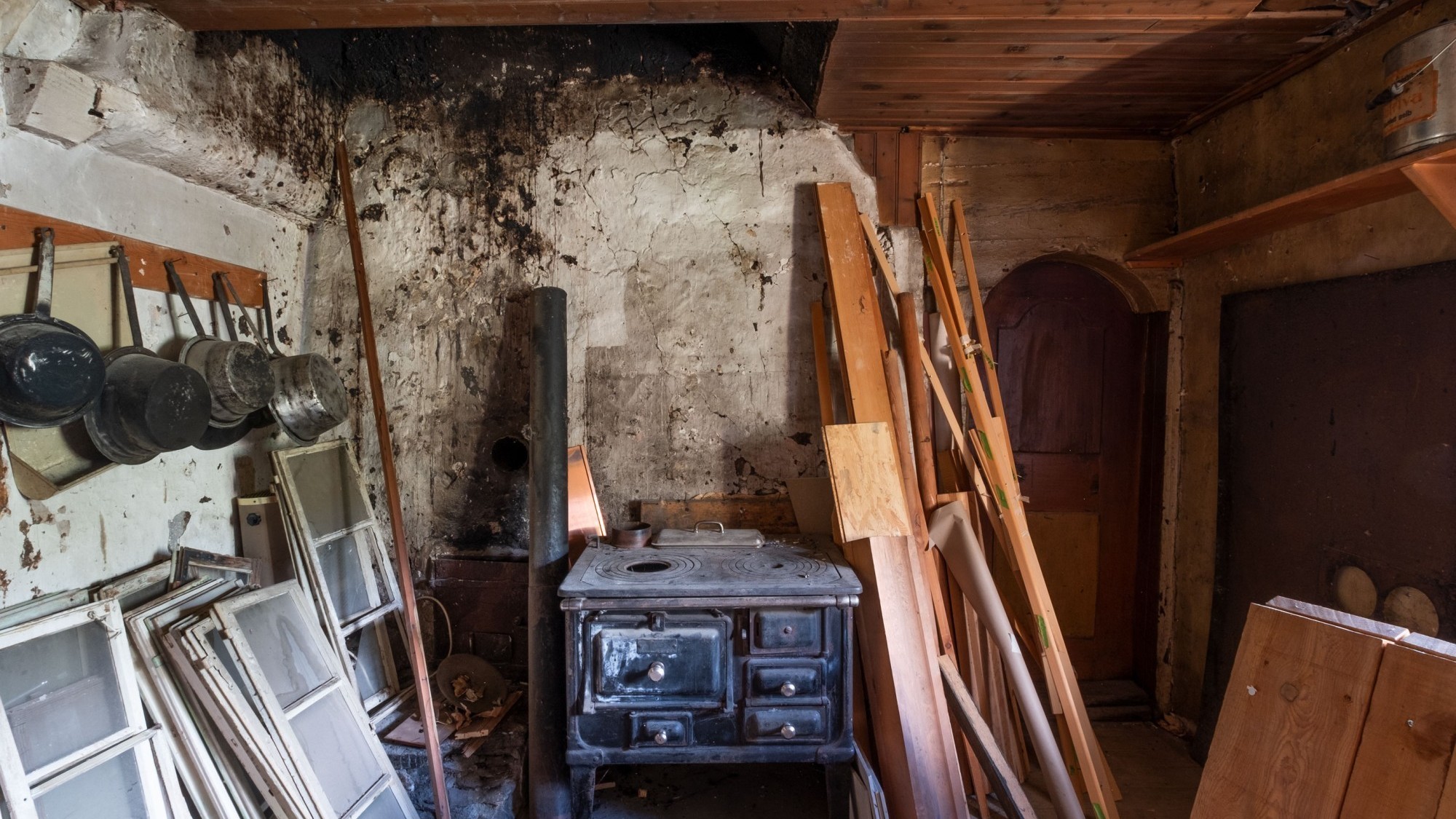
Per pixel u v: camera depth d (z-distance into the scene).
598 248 2.65
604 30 2.62
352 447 2.57
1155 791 2.38
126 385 1.67
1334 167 2.06
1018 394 2.96
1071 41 2.02
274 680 1.91
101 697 1.59
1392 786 1.08
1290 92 2.22
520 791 2.28
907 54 2.11
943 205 2.70
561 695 2.26
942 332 2.66
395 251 2.68
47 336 1.46
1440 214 1.76
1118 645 3.00
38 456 1.60
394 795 2.06
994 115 2.57
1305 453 2.16
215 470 2.20
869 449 2.26
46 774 1.44
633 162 2.64
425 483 2.69
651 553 2.34
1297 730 1.25
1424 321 1.79
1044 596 2.35
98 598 1.71
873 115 2.57
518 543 2.68
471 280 2.67
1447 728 1.03
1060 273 2.93
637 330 2.65
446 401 2.68
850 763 2.07
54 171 1.69
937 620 2.39
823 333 2.59
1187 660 2.73
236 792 1.77
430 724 2.16
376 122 2.68
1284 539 2.24
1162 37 1.99
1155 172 2.75
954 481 2.58
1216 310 2.59
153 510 1.96
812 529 2.63
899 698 2.03
